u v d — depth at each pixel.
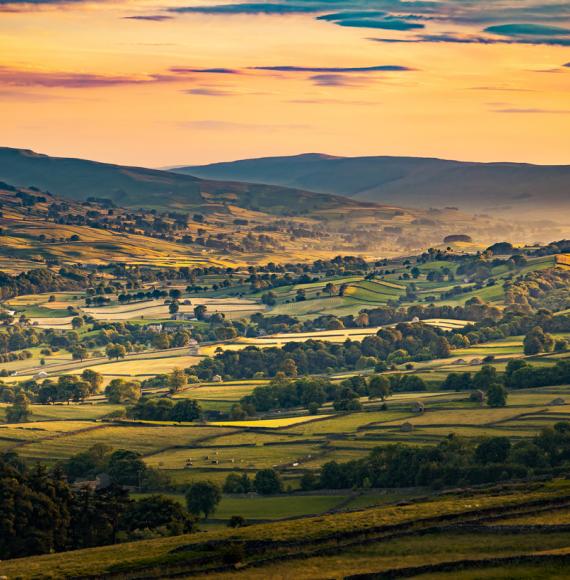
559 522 133.88
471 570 117.50
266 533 142.25
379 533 137.25
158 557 136.62
